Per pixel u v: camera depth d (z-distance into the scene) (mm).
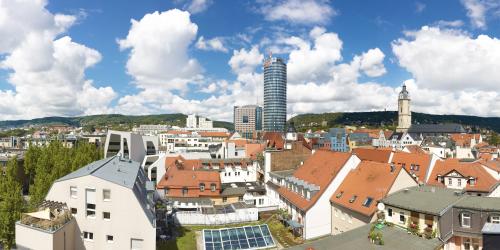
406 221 33906
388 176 42281
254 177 84000
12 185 45938
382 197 39344
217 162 82812
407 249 27969
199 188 64312
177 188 64312
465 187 56375
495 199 33156
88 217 32625
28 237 29188
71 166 59969
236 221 53906
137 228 31859
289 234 48156
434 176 60719
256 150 98875
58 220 29469
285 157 72562
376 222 34906
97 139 153125
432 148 140750
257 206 61281
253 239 39719
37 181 55000
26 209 39000
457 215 31469
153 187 42875
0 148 143625
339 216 45531
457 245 31828
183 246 43344
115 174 36781
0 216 36281
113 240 32156
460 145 146625
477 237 30219
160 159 82562
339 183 48156
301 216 48656
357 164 49438
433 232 30703
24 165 76250
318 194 47062
